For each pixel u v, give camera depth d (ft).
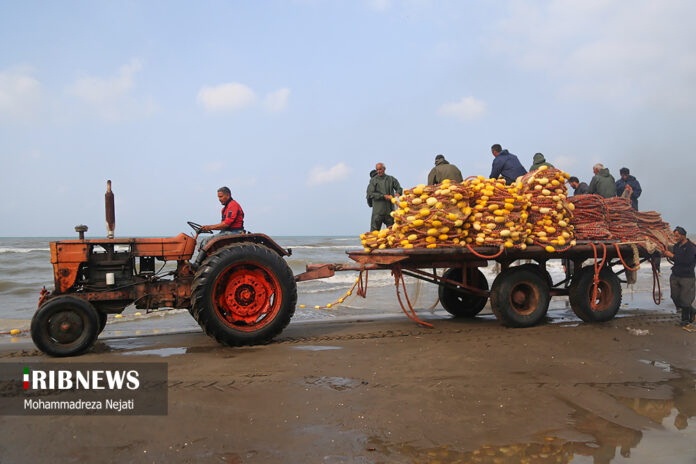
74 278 18.37
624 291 36.83
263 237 20.26
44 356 17.67
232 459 9.24
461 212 20.49
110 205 19.53
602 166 28.35
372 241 21.44
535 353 17.33
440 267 22.53
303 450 9.62
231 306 19.12
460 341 19.31
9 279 48.42
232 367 15.52
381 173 30.71
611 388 13.57
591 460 9.29
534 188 22.09
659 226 25.23
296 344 19.20
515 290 22.44
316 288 40.11
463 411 11.71
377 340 19.75
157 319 27.48
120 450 9.61
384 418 11.24
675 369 15.65
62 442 9.96
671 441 10.19
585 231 23.09
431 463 9.11
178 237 19.80
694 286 22.38
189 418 11.20
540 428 10.77
